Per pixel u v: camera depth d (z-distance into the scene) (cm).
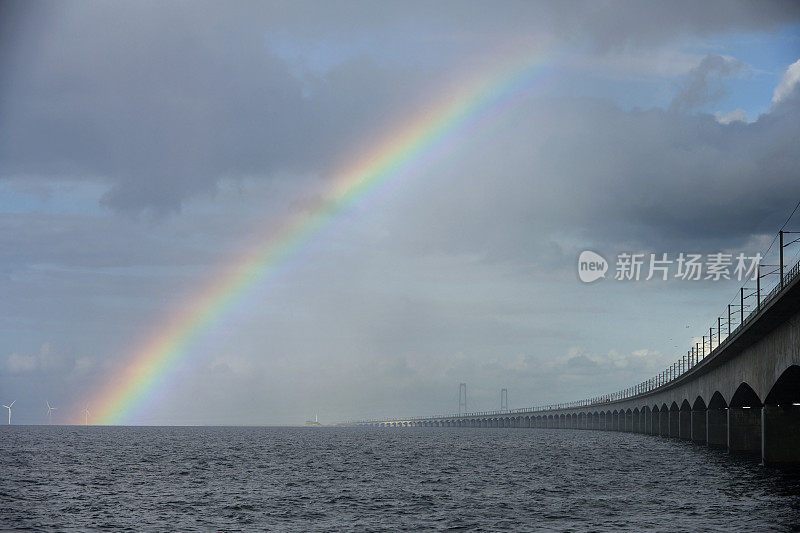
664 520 5397
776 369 7419
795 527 5075
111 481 8494
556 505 6244
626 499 6575
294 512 5947
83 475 9238
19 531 5131
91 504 6462
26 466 10619
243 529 5166
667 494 6881
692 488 7300
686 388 14725
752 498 6519
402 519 5553
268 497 6919
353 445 18288
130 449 15575
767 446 8712
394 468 10312
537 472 9450
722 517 5512
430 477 8881
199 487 7831
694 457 11362
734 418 11481
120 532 5081
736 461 10325
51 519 5625
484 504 6338
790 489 7119
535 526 5203
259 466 10756
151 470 10019
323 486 7888
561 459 11844
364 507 6219
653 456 11938
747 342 8506
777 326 7269
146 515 5816
